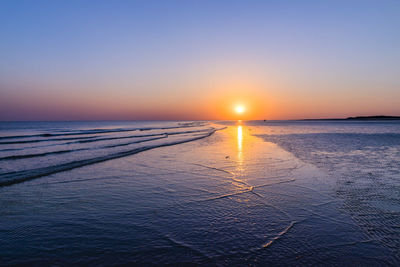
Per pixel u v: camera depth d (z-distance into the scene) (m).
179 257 3.00
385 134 26.67
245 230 3.71
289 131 37.25
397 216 4.12
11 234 3.68
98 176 7.47
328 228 3.72
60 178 7.25
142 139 22.44
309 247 3.18
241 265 2.81
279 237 3.46
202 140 20.94
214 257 2.98
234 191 5.76
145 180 6.95
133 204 4.98
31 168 8.68
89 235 3.64
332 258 2.92
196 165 9.11
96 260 2.98
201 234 3.60
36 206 4.92
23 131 41.88
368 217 4.11
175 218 4.22
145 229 3.82
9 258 3.02
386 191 5.50
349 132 31.95
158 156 11.44
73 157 11.30
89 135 29.31
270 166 8.63
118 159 10.62
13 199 5.34
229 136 26.45
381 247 3.16
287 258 2.93
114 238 3.53
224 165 8.99
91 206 4.90
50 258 3.03
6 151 13.77
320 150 12.80
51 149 14.67
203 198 5.29
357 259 2.89
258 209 4.57
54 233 3.72
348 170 7.71
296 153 11.80
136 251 3.16
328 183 6.22
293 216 4.20
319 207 4.59
